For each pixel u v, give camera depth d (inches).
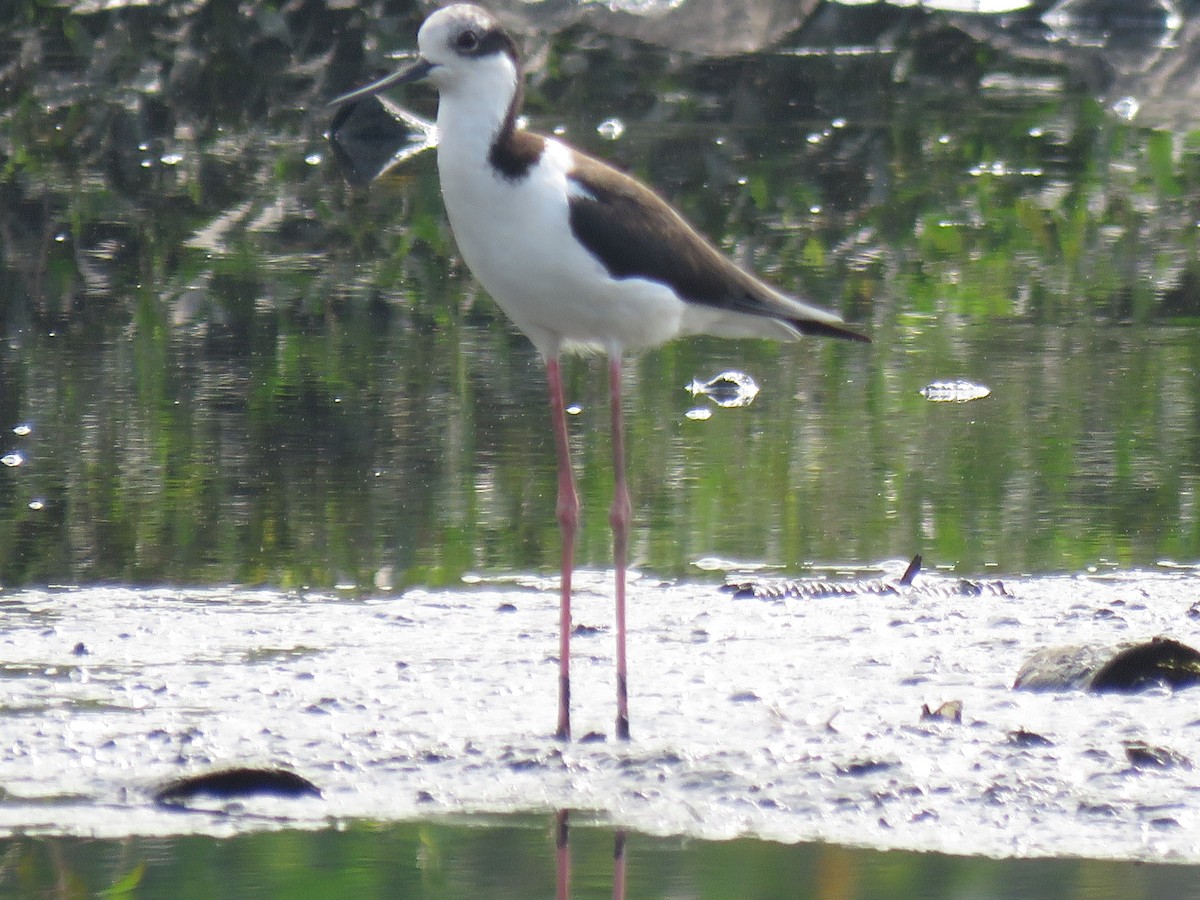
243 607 382.9
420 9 1098.1
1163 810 266.4
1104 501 461.1
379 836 259.3
